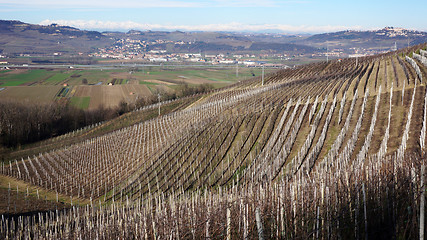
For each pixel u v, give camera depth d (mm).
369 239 18156
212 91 117812
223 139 54562
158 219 22703
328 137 47875
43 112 96938
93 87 151750
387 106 51406
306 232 17969
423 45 106938
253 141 51594
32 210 38344
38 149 76000
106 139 73062
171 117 77500
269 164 43219
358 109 53719
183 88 129000
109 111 112062
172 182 45250
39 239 26188
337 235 17812
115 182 49406
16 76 189625
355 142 43312
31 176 55656
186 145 56062
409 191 19234
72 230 28391
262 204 20906
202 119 67125
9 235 28500
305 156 44031
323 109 55531
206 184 42406
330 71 100375
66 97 129375
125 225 23391
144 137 66312
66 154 66812
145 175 49406
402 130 41719
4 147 80125
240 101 73688
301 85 79312
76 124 102125
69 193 47469
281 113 59625
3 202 40656
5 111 89375
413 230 16609
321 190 20141
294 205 18672
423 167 15609
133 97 128500
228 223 15938
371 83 67562
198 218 21656
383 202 20000
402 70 71312
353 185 21797
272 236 18219
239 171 44531
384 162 27750
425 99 46875
